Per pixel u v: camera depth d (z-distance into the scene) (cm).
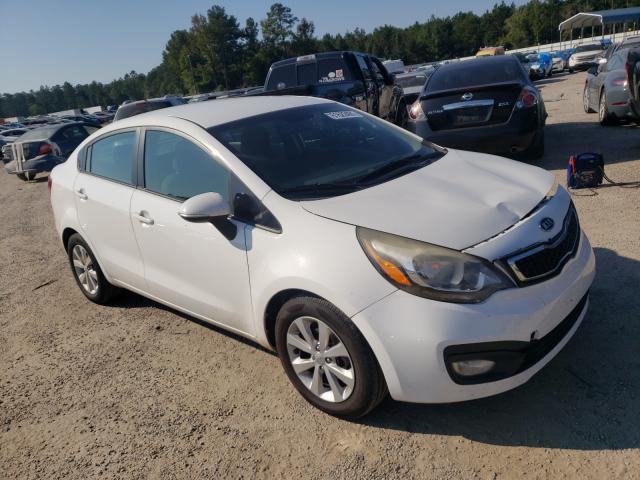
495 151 711
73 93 18700
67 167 470
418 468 249
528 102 690
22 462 294
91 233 429
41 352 416
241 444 282
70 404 340
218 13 10212
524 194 292
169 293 370
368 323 248
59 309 493
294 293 283
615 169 670
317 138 356
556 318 255
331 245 264
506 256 249
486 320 238
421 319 241
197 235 327
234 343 385
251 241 296
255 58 10238
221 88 10488
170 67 11406
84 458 289
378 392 264
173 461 277
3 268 648
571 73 3062
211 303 337
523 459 244
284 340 294
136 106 1498
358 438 273
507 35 9862
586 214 520
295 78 1099
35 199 1155
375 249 254
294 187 306
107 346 408
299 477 254
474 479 238
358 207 279
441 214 268
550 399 279
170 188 355
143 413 320
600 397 274
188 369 360
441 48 11300
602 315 341
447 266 244
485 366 244
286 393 319
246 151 327
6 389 369
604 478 228
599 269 402
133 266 396
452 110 709
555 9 8862
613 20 2736
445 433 268
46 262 651
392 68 2706
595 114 1153
